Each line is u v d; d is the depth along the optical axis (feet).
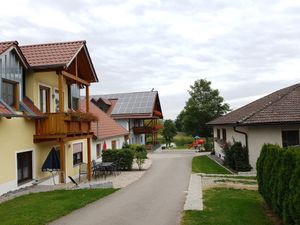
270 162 33.42
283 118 66.95
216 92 179.63
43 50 56.13
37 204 37.06
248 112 77.92
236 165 69.92
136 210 35.70
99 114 107.65
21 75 48.91
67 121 53.21
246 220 30.89
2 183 43.29
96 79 69.46
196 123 177.27
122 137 116.67
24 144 48.96
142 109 159.43
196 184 53.62
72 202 38.29
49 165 52.85
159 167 82.99
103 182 56.65
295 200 23.85
